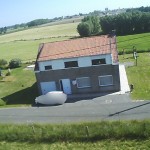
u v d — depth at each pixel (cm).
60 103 4578
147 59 6831
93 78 4856
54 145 3212
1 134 3528
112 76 4791
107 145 3073
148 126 3167
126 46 9069
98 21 15162
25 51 12019
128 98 4406
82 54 4797
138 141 3050
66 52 4950
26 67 7900
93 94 4822
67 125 3472
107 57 4712
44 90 5084
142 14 12975
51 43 5300
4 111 4588
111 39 5047
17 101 5031
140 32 13150
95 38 5125
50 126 3516
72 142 3216
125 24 13338
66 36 15588
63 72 4919
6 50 13262
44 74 4988
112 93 4756
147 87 4819
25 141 3381
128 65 6400
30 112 4400
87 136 3231
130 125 3234
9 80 6525
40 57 5006
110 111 4003
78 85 4950
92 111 4103
